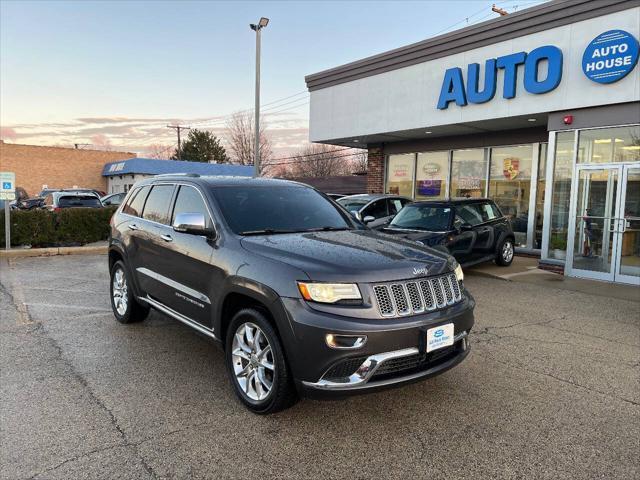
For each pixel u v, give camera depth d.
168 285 4.74
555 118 10.24
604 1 9.16
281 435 3.32
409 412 3.69
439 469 2.94
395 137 15.25
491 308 7.13
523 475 2.89
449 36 12.06
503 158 13.56
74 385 4.11
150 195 5.51
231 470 2.91
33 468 2.90
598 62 9.26
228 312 3.99
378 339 3.14
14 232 12.66
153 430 3.38
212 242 4.14
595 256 9.63
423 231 9.17
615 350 5.22
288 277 3.32
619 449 3.19
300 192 5.10
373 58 14.09
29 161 38.16
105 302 7.13
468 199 10.20
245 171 40.34
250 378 3.68
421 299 3.41
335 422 3.52
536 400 3.93
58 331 5.64
